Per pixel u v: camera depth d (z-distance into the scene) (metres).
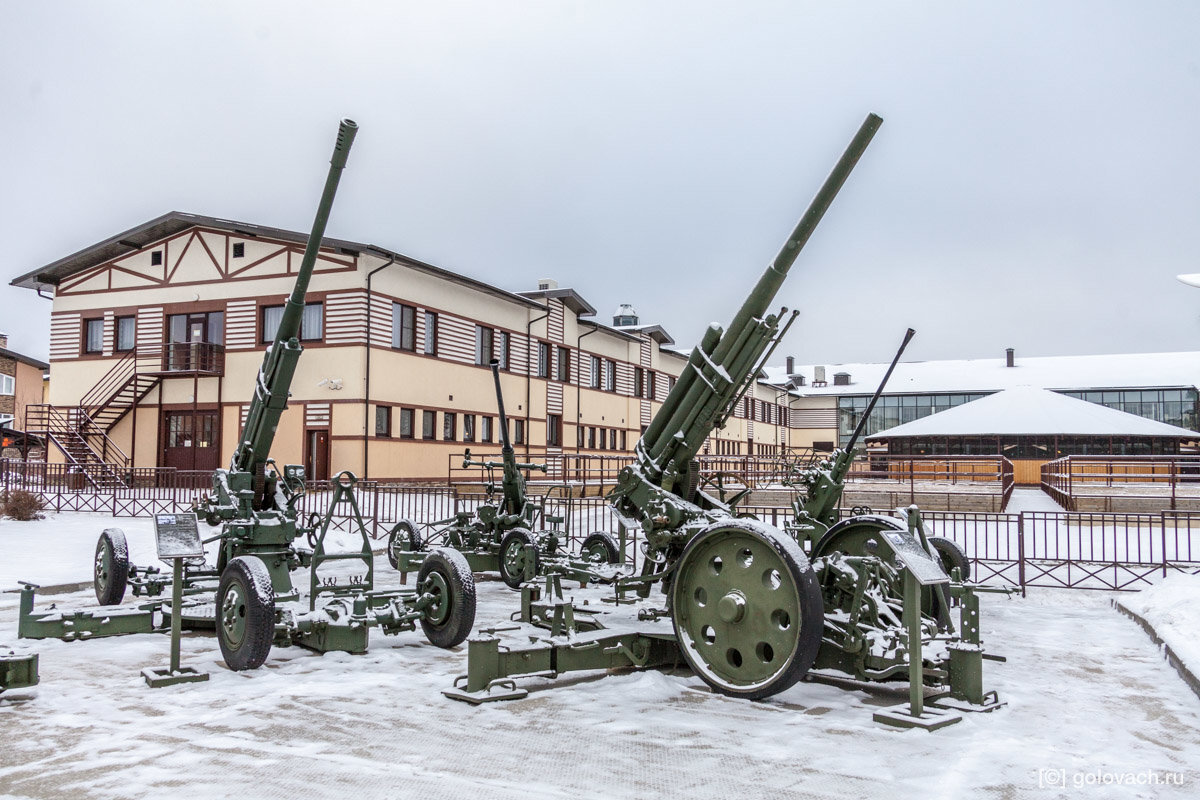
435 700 6.23
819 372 66.56
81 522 18.77
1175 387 54.56
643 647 7.17
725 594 6.51
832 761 4.92
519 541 12.24
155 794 4.33
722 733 5.46
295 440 26.61
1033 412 39.81
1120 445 38.47
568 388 37.50
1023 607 10.80
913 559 5.76
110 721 5.62
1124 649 8.30
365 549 9.22
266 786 4.46
